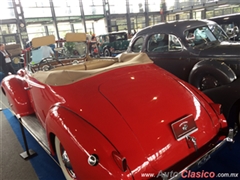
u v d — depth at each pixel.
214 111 1.97
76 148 1.48
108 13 19.73
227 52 3.31
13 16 15.57
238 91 2.52
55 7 17.44
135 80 2.00
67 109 1.75
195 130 1.74
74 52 3.23
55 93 1.95
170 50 4.01
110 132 1.52
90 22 20.59
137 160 1.46
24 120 3.02
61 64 3.12
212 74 3.21
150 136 1.56
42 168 2.55
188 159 1.65
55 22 17.62
